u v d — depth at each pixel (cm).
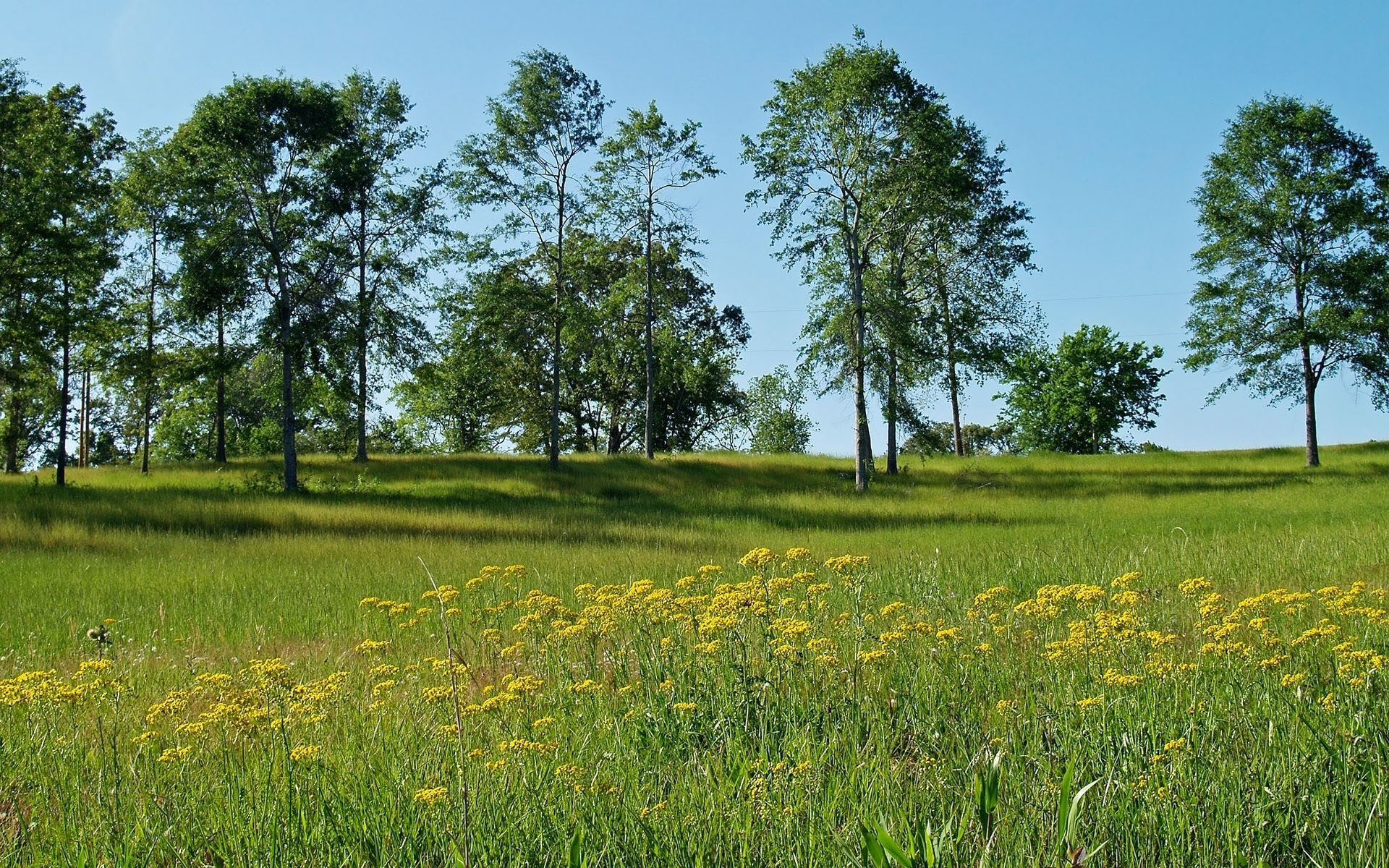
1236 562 1262
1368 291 3881
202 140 3084
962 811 422
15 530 1925
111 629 973
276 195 3253
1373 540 1397
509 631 893
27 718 591
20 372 3116
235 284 3075
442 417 6028
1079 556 1408
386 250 3497
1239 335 3959
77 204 2989
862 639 688
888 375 3462
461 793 411
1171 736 494
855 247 3453
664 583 1247
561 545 1895
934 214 3566
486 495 3284
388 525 2242
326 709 595
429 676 704
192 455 6100
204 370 3247
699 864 379
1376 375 3862
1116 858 387
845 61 3384
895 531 2219
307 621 1062
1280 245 3962
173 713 562
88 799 467
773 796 428
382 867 387
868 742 501
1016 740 492
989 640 732
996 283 3769
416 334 3422
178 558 1661
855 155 3372
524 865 386
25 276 2872
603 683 637
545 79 3519
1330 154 3925
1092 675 602
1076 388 6738
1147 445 6744
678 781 475
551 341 3944
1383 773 436
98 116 3291
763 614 674
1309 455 4012
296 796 448
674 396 5894
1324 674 611
